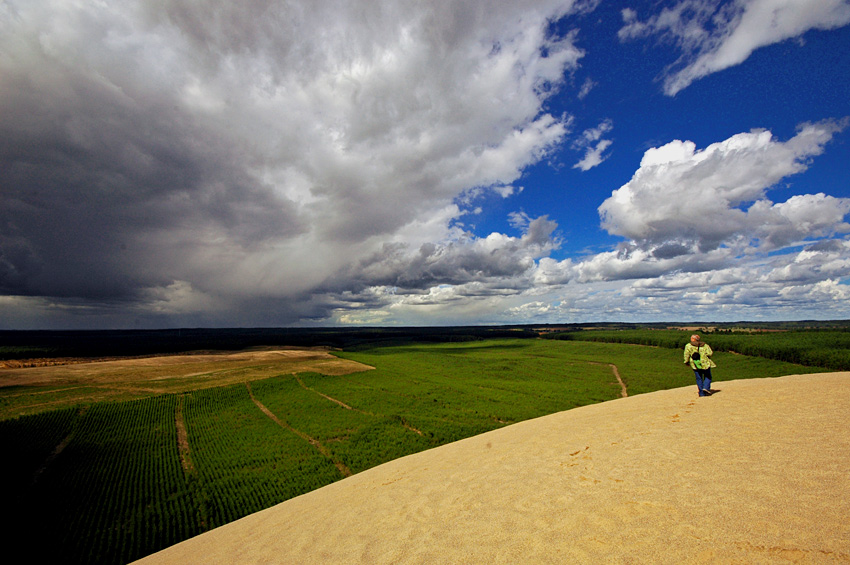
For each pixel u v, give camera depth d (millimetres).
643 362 105750
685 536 5586
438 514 8539
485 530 7094
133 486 37562
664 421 13688
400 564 6438
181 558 11398
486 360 125000
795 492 6355
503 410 60688
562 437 14594
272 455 44812
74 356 135875
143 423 57531
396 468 16219
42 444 47812
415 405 65812
